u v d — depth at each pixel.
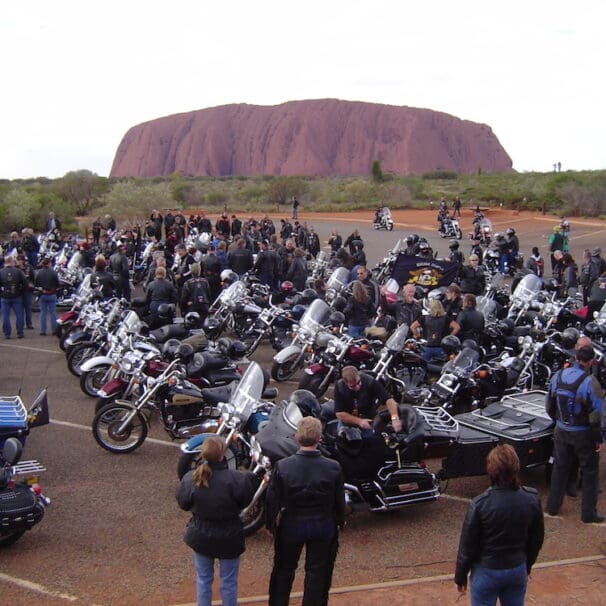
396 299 13.88
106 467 8.07
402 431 6.82
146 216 47.50
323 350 10.15
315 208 61.75
